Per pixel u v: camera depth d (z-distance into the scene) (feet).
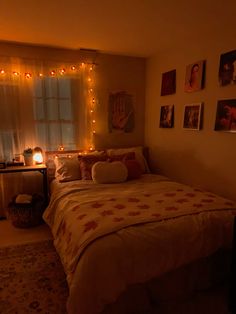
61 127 11.43
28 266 7.34
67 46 10.69
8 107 10.47
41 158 10.99
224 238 6.07
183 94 10.38
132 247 5.13
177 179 11.02
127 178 10.21
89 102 11.85
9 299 6.00
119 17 7.70
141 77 12.91
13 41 9.98
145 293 5.63
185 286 6.11
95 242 5.13
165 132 11.67
